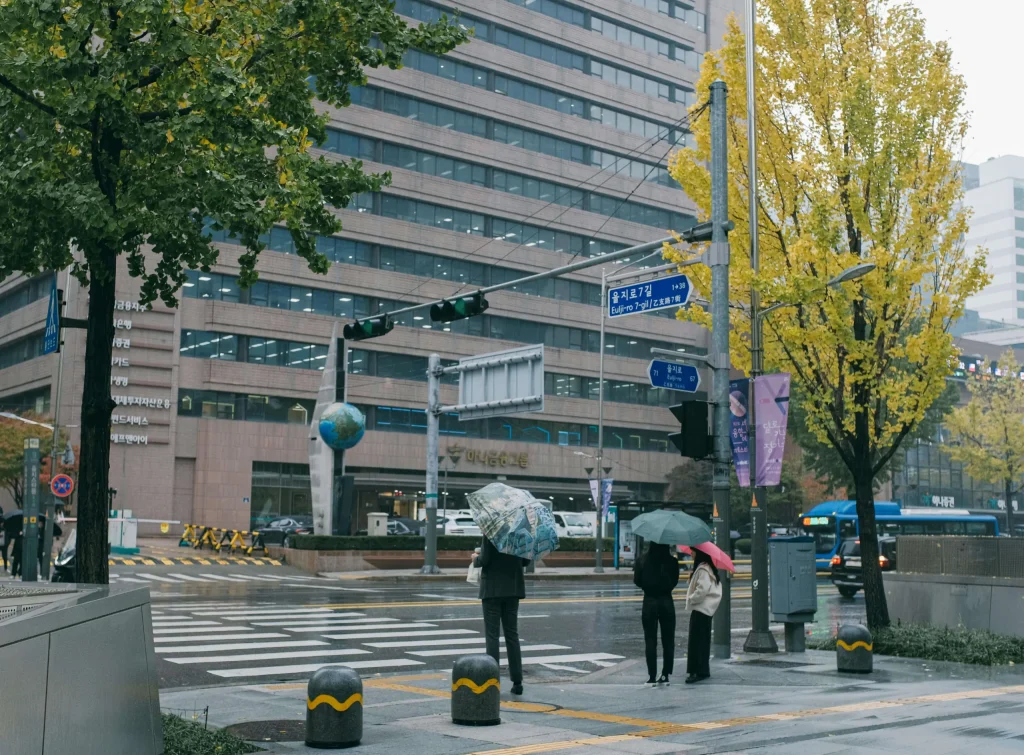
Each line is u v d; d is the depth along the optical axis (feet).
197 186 26.35
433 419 116.67
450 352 211.00
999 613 51.26
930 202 53.36
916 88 53.47
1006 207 542.16
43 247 29.37
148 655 19.85
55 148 27.81
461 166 215.10
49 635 14.90
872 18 55.98
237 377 186.39
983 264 52.08
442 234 210.79
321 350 196.34
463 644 54.54
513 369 100.42
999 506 293.64
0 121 27.40
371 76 203.82
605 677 42.42
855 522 142.20
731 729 26.71
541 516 32.96
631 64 243.81
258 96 26.63
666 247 55.52
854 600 102.01
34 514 72.38
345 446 130.62
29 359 192.85
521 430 222.07
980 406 198.80
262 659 46.88
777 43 56.65
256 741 25.09
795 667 43.75
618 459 235.61
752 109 53.11
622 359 236.84
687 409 45.70
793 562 49.96
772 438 50.24
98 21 25.16
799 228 55.26
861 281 52.08
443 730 26.48
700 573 39.52
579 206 231.91
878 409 55.67
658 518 37.37
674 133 249.55
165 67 26.48
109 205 25.58
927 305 56.75
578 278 230.68
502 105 221.46
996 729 26.43
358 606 75.20
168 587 94.94
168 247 28.25
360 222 200.23
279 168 29.91
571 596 89.81
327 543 121.29
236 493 185.78
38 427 165.58
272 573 117.91
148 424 177.27
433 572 116.06
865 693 34.94
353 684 24.39
